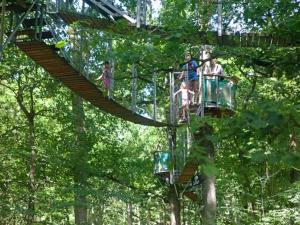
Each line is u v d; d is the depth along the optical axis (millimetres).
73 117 16219
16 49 14930
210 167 2418
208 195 12781
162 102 14398
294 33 5266
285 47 5477
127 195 15414
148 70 6324
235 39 6281
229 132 2607
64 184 15906
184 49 6258
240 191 18625
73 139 16141
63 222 16969
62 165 15562
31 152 15508
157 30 6645
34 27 7273
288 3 5477
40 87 16688
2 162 15453
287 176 17547
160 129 25672
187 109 11344
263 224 16109
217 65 11461
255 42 6188
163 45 6145
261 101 2588
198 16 6398
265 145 2650
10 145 15789
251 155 2535
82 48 7727
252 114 2523
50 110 16453
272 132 2553
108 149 17547
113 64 8148
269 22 5598
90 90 8703
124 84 10688
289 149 2502
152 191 18500
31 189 15125
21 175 15922
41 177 16344
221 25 6328
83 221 15734
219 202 18422
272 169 17500
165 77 13016
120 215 28375
